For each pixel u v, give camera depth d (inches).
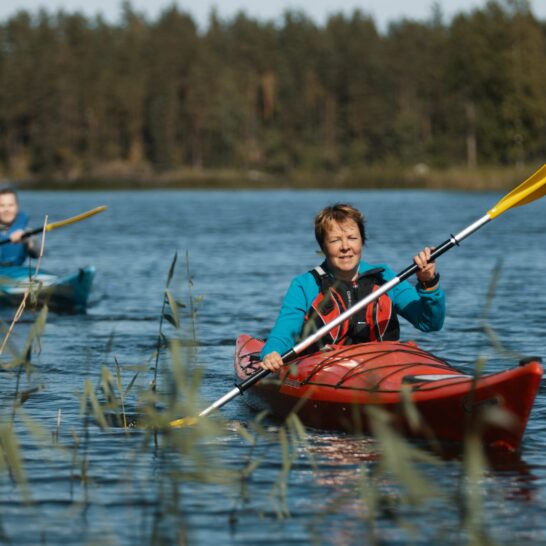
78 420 289.7
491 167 2925.7
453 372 276.5
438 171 2942.9
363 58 4247.0
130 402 313.0
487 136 3289.9
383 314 296.4
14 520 207.9
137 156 4276.6
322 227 290.7
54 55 4293.8
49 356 398.0
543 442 265.3
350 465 245.6
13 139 4313.5
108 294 605.3
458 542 195.3
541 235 1101.7
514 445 255.0
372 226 1246.9
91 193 3105.3
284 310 291.6
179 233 1167.6
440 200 2089.1
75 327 480.4
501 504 216.4
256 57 4471.0
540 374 242.2
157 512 212.2
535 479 233.8
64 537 198.8
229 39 4955.7
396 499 220.1
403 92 4357.8
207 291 609.0
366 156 4165.8
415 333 451.8
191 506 216.1
